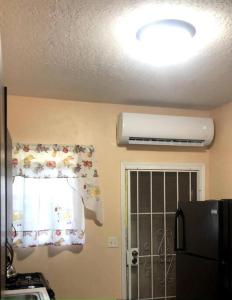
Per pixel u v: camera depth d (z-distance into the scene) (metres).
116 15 1.71
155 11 1.67
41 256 3.05
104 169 3.32
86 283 3.15
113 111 3.39
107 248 3.25
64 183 3.11
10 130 3.06
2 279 1.28
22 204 2.95
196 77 2.61
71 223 3.09
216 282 2.51
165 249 3.50
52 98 3.20
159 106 3.52
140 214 3.45
